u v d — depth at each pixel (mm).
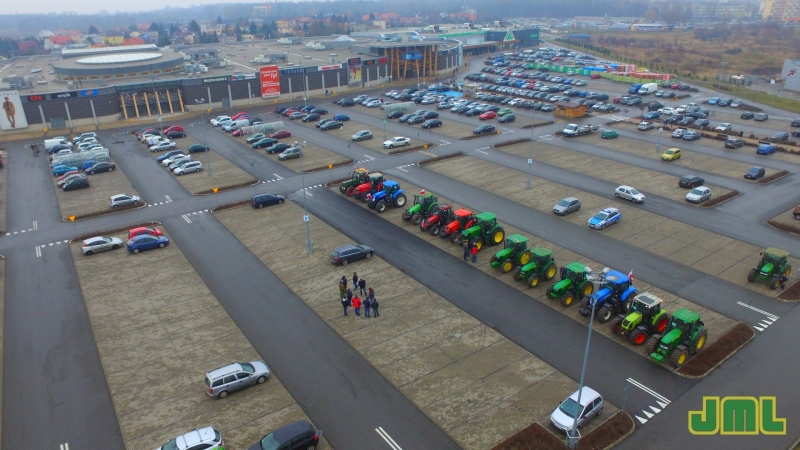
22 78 97875
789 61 129500
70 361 31000
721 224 48188
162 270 41812
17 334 33656
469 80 138125
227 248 45469
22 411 27094
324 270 41219
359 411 26703
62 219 52750
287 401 27516
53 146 78188
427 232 47656
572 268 35906
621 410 26078
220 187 60312
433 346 31734
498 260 40000
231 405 27312
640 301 31422
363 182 56656
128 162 72562
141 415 26703
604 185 58844
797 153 69438
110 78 105125
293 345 32156
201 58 129875
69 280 40469
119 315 35656
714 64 172875
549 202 54094
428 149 74688
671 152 67312
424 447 24375
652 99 110125
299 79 117000
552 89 118750
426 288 38250
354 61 125875
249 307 36375
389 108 97625
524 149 73938
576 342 31891
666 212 51094
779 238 45156
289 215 52500
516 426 25547
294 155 71375
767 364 29703
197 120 98875
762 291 37031
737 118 93188
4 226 51250
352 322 34375
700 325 30453
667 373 29078
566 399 25875
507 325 33688
